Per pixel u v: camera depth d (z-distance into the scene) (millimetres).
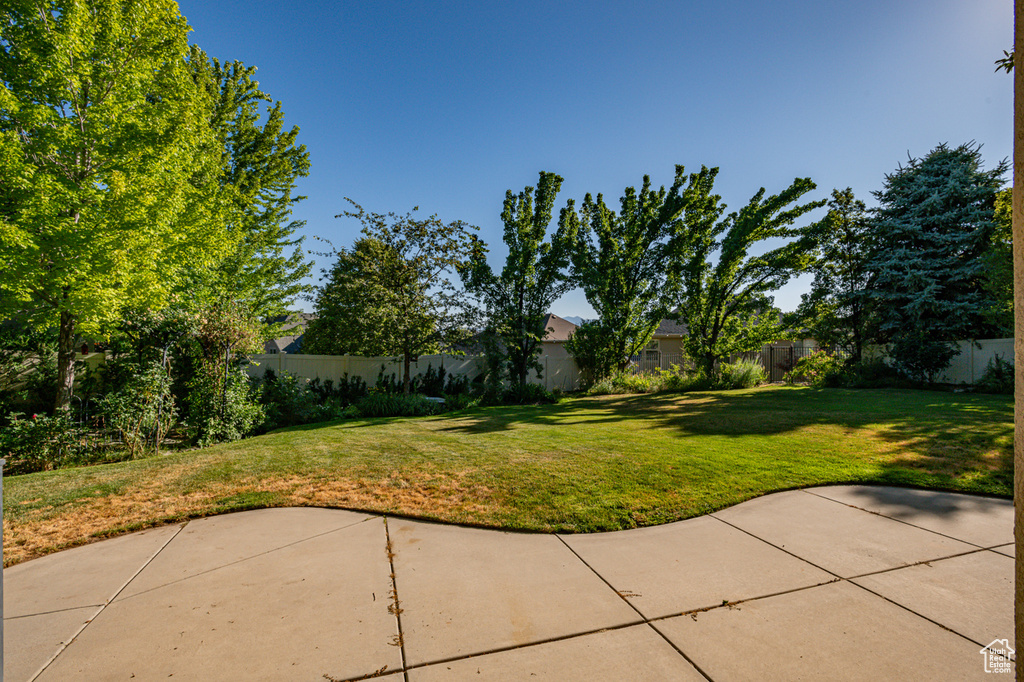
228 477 5641
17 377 10234
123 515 4488
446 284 13836
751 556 3416
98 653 2432
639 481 5105
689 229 17344
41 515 4504
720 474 5324
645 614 2715
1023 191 1208
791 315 18016
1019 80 1234
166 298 8312
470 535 3889
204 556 3586
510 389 15891
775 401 12172
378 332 12867
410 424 9992
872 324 17688
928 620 2607
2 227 6355
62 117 7602
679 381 17156
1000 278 13625
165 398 8227
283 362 14133
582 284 17891
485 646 2445
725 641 2455
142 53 8461
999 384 13305
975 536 3705
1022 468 1219
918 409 9828
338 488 5168
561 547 3633
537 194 16750
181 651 2438
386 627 2627
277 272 16812
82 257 7277
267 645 2480
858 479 5102
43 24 7125
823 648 2381
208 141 10953
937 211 17719
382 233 13453
